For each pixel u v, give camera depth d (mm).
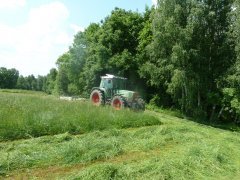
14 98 21797
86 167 8875
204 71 27297
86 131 13656
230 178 9133
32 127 12258
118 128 15383
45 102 19062
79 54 46094
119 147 10891
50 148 10156
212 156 10656
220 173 9477
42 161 9016
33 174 8133
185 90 26906
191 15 26328
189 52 26312
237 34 24078
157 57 29641
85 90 40469
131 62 34656
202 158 10383
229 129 24203
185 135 14055
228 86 25094
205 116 27688
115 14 37344
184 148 11656
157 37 27516
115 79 23094
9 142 10953
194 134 14516
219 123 27078
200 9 25984
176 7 26688
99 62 36375
